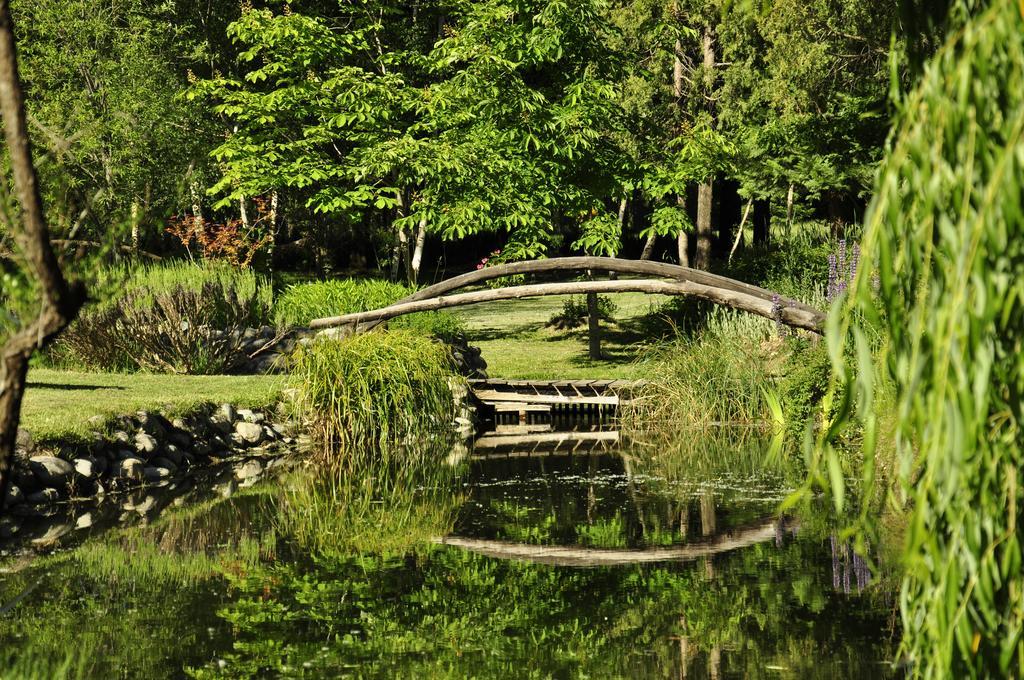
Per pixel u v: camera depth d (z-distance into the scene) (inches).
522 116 759.1
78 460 407.8
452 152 733.9
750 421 585.3
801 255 837.2
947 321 105.7
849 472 413.1
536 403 652.1
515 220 751.1
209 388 548.1
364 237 1457.9
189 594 269.6
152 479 438.6
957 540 110.4
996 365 111.3
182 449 477.1
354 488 425.1
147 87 997.2
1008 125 104.7
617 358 833.5
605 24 791.1
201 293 659.4
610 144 818.2
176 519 363.6
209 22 1208.2
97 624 243.1
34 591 272.1
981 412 103.0
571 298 1024.9
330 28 882.8
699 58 1136.2
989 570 111.6
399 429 541.6
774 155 998.4
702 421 583.8
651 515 364.5
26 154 117.4
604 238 797.2
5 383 122.9
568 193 776.3
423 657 218.8
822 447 120.0
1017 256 106.0
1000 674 116.9
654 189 822.5
